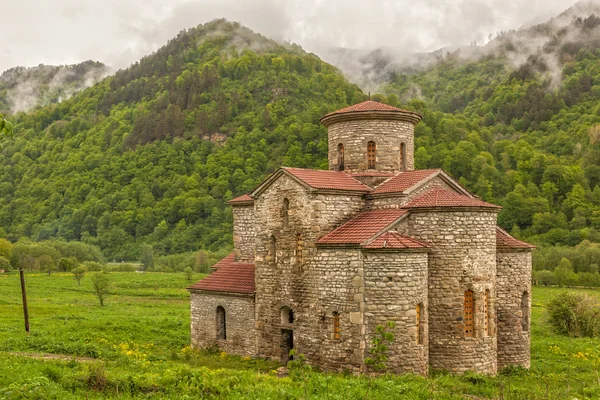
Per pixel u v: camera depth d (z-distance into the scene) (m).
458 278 31.48
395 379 28.08
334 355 31.83
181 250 158.75
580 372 35.34
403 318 30.08
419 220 32.16
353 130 37.41
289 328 34.81
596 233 131.12
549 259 121.56
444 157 151.12
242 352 38.19
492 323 32.41
